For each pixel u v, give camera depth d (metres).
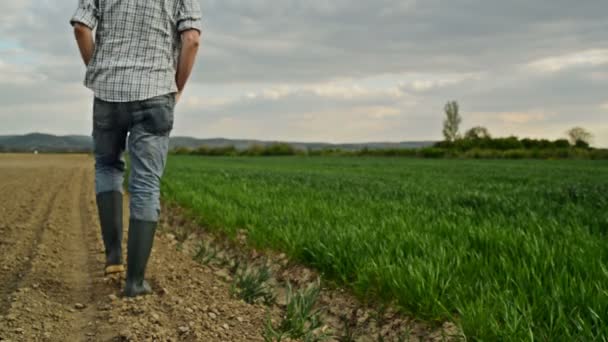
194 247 6.88
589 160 64.56
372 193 11.75
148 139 3.92
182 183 14.47
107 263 4.44
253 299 4.32
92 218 8.42
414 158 77.81
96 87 3.89
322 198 10.23
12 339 3.19
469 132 100.12
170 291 4.13
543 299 3.39
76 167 32.16
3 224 7.62
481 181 18.64
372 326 3.98
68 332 3.36
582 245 4.86
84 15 3.84
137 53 3.86
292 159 68.81
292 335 3.50
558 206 9.04
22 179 18.95
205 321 3.50
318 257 5.08
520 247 4.83
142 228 3.90
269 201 9.15
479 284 3.88
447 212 7.94
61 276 4.58
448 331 3.64
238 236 7.09
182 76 4.07
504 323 3.31
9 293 4.09
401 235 5.34
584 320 3.08
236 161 55.84
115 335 3.26
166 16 3.94
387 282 4.14
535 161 59.88
